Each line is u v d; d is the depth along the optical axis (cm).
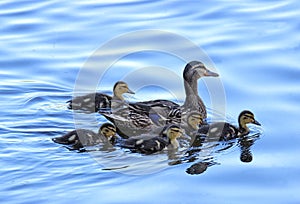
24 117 1612
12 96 1723
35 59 1909
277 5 2211
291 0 2252
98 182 1297
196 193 1250
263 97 1648
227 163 1371
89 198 1237
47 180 1310
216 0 2275
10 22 2136
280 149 1427
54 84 1788
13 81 1800
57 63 1886
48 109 1659
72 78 1817
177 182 1291
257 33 2000
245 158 1395
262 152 1420
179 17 2139
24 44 2002
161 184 1285
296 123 1521
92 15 2172
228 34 2000
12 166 1365
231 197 1238
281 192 1254
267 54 1856
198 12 2173
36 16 2178
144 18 2134
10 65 1884
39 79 1814
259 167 1348
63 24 2120
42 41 2016
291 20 2078
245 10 2181
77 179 1310
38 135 1511
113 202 1220
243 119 1530
